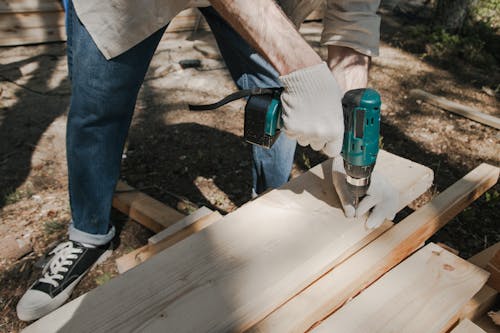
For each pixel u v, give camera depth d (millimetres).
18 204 2660
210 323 1038
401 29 6551
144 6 1419
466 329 1182
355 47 1549
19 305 1906
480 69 5215
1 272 2178
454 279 1251
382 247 1346
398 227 1444
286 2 1834
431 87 4641
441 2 5980
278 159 2176
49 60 4836
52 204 2678
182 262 1203
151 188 2875
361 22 1526
